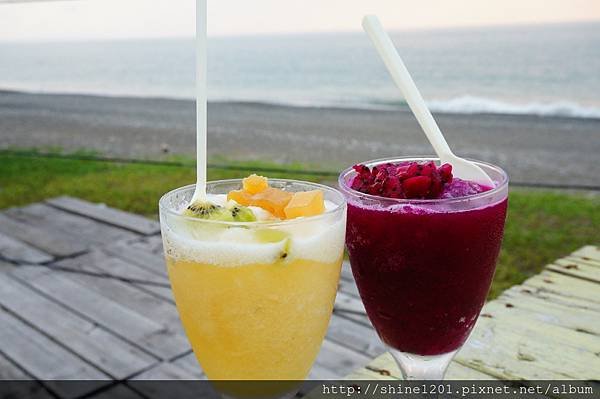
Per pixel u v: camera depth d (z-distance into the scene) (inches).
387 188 26.6
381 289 26.7
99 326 98.0
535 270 119.5
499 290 112.3
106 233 141.2
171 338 93.5
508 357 37.5
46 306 105.5
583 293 45.2
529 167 159.0
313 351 25.9
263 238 23.0
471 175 28.7
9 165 212.7
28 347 92.8
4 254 130.6
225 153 188.9
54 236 140.6
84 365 87.4
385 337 28.1
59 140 218.7
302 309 24.3
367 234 26.1
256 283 23.3
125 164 198.5
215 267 23.2
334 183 157.4
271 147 180.1
